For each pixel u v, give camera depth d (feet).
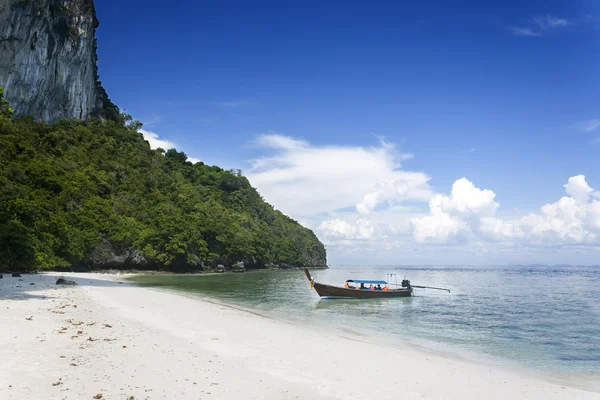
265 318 83.41
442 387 40.09
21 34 262.47
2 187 177.27
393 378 42.01
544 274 496.64
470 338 72.54
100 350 42.22
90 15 366.63
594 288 211.00
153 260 275.59
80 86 365.20
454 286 230.27
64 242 206.80
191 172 467.93
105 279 174.70
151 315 73.00
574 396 40.22
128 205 299.58
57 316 59.00
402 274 475.31
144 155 392.68
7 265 153.58
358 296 137.39
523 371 51.03
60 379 31.94
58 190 244.42
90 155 321.32
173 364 40.32
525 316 100.94
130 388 31.94
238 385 35.73
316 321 86.17
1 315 53.72
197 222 325.21
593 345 67.72
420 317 97.09
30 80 282.15
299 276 305.12
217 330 63.05
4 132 247.91
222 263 343.26
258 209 508.12
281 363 45.01
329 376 41.06
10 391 28.55
